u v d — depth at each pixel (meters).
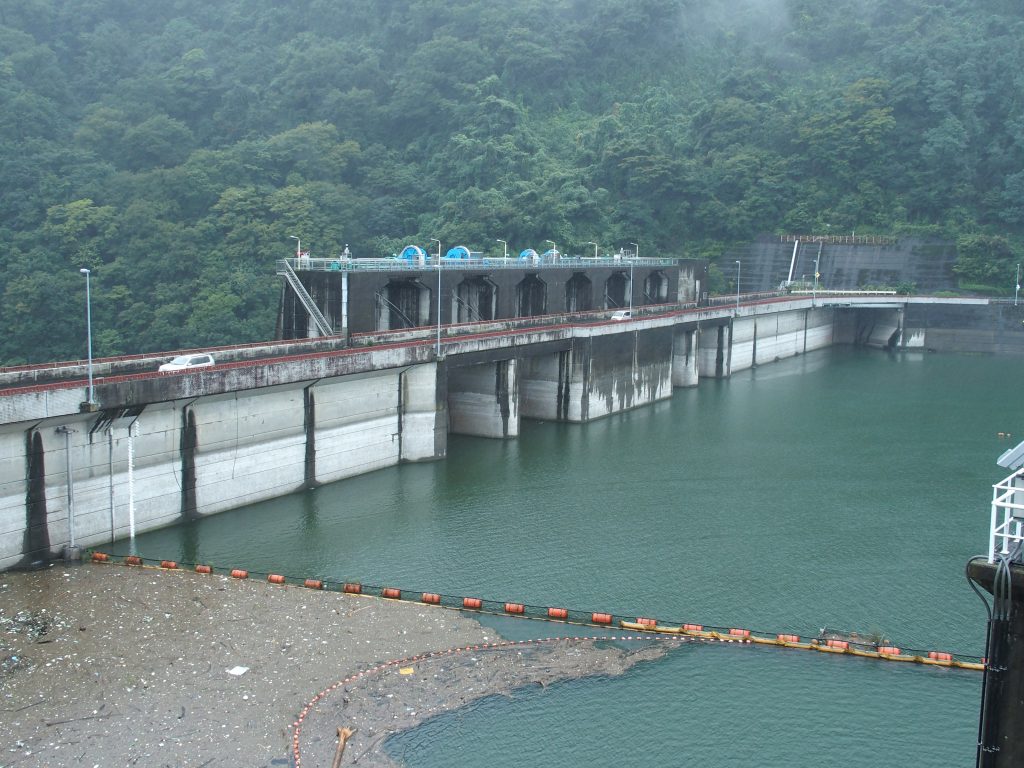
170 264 147.25
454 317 110.31
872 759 42.16
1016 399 125.56
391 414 86.12
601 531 70.25
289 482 76.94
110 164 166.88
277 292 144.12
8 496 57.16
